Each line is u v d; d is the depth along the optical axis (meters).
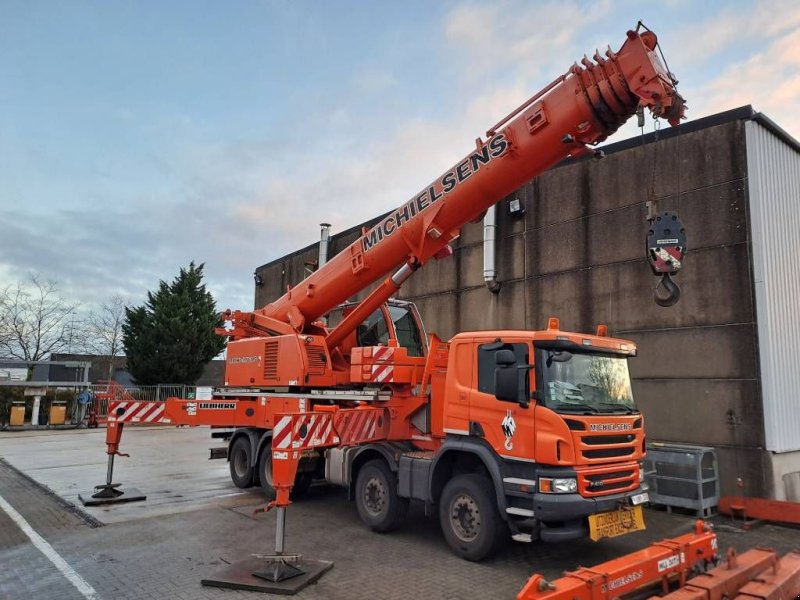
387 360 7.80
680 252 6.18
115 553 6.50
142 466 13.57
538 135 6.37
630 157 10.49
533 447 5.78
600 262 10.73
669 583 4.82
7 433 23.45
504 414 6.11
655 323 9.84
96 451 16.77
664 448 8.71
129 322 34.22
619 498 5.80
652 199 6.82
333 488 10.63
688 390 9.33
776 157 9.56
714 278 9.23
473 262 13.20
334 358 9.80
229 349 11.05
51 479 11.57
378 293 8.25
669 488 8.61
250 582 5.39
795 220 9.73
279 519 5.64
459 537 6.40
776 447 8.42
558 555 6.52
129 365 33.28
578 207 11.20
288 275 21.69
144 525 7.79
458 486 6.47
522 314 11.97
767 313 8.65
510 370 5.96
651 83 5.56
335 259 9.11
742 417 8.71
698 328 9.32
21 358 46.16
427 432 7.76
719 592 4.12
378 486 7.55
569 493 5.56
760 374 8.59
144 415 9.86
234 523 7.93
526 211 12.08
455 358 6.83
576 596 3.70
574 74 6.16
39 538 7.12
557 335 6.09
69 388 28.41
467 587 5.48
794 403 8.93
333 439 6.62
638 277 10.14
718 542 7.23
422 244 7.43
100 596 5.17
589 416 5.86
